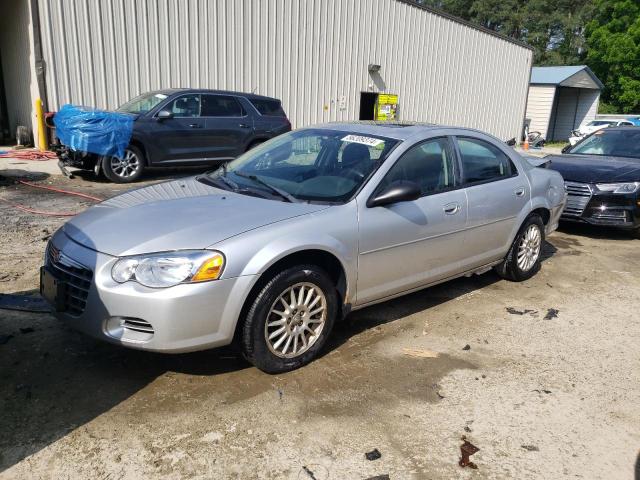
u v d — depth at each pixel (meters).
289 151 4.55
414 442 2.93
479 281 5.59
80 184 9.52
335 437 2.93
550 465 2.80
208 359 3.67
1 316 4.10
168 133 10.16
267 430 2.96
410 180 4.19
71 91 12.20
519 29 50.44
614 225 7.36
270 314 3.38
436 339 4.18
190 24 13.69
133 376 3.41
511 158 5.26
